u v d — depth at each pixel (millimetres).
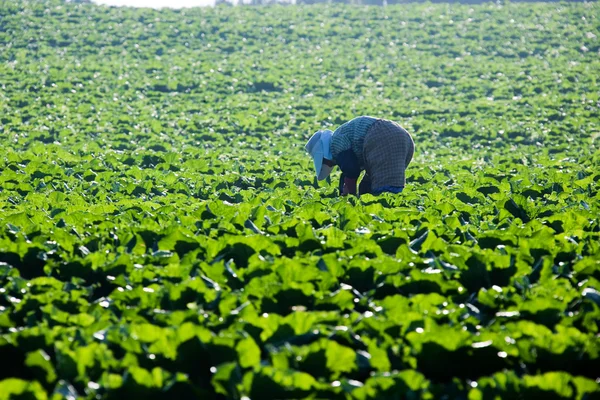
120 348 17391
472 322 19188
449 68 138875
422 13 183000
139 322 18969
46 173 50688
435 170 63688
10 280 22172
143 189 45812
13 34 151250
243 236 25453
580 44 158000
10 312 19969
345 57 146875
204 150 75188
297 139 90750
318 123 97188
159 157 64688
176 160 64562
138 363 16641
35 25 158750
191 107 106312
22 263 25031
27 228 28516
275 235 29266
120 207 36500
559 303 19391
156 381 15305
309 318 17859
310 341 17281
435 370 16906
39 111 99438
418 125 100625
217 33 161625
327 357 16250
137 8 180750
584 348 17000
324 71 135750
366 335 18109
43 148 70125
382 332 18094
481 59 148625
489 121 101438
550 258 24594
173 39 155875
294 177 53781
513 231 29453
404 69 139625
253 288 21172
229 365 15219
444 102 115875
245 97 115625
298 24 172000
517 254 24562
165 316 18703
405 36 164375
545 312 19391
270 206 36062
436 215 34312
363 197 38031
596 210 35438
